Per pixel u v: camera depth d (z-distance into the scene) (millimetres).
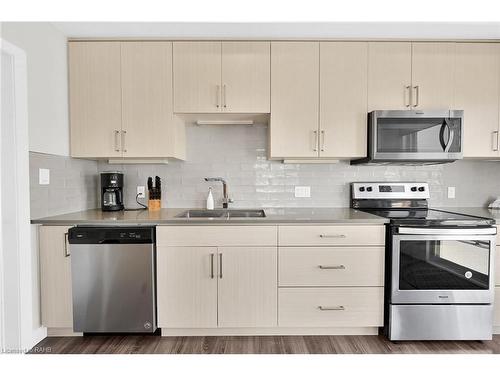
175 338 2244
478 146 2539
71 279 2172
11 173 1957
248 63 2477
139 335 2281
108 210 2637
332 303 2205
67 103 2461
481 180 2861
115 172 2795
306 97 2496
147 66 2467
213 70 2469
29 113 2049
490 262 2154
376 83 2504
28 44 2035
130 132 2480
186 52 2467
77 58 2459
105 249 2141
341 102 2506
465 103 2525
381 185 2824
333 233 2186
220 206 2881
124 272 2152
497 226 2195
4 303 1991
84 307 2168
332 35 2457
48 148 2230
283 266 2195
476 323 2162
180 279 2189
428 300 2148
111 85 2467
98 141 2479
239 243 2184
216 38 2469
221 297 2197
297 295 2205
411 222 2150
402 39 2496
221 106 2479
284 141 2506
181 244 2178
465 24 2295
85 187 2697
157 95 2471
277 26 2316
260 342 2189
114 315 2170
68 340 2215
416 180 2891
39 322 2178
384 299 2217
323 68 2492
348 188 2877
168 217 2287
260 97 2484
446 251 2146
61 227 2164
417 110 2412
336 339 2230
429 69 2508
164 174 2863
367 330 2285
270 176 2869
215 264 2188
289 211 2613
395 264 2143
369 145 2500
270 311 2205
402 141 2432
